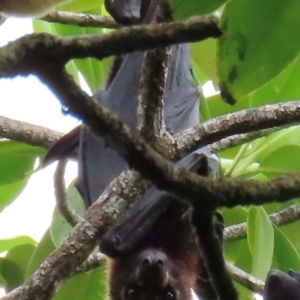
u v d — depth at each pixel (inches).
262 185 100.7
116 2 209.2
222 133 165.6
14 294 166.9
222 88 117.4
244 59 116.0
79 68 273.3
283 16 114.6
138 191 171.8
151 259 253.1
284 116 164.2
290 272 163.5
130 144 99.8
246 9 114.7
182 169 102.1
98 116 98.4
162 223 258.7
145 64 142.9
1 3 160.6
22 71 88.3
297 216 275.6
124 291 258.2
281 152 238.2
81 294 269.1
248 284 241.4
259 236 214.7
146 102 146.1
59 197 247.8
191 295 267.0
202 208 101.7
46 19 247.8
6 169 263.4
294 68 221.5
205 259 108.9
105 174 251.4
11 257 276.5
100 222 169.9
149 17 196.1
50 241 260.1
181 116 262.5
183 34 88.7
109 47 89.4
